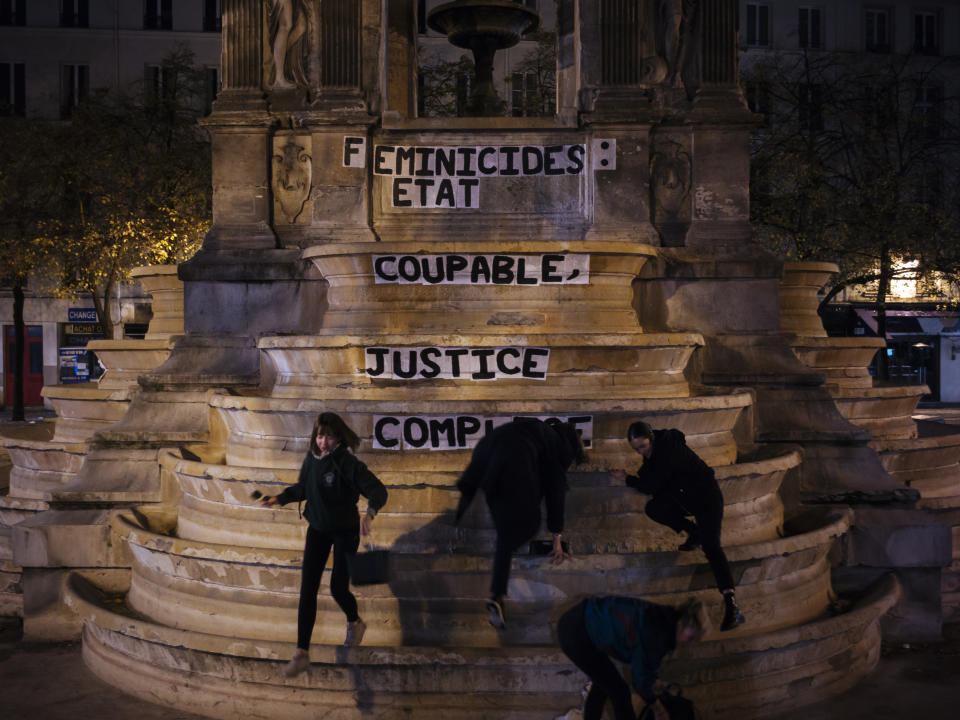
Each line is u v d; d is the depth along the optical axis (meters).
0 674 7.15
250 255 9.52
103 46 38.34
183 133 31.62
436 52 36.97
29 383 38.25
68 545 7.87
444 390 7.62
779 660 6.34
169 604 6.93
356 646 6.10
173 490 8.20
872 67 34.16
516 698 6.00
